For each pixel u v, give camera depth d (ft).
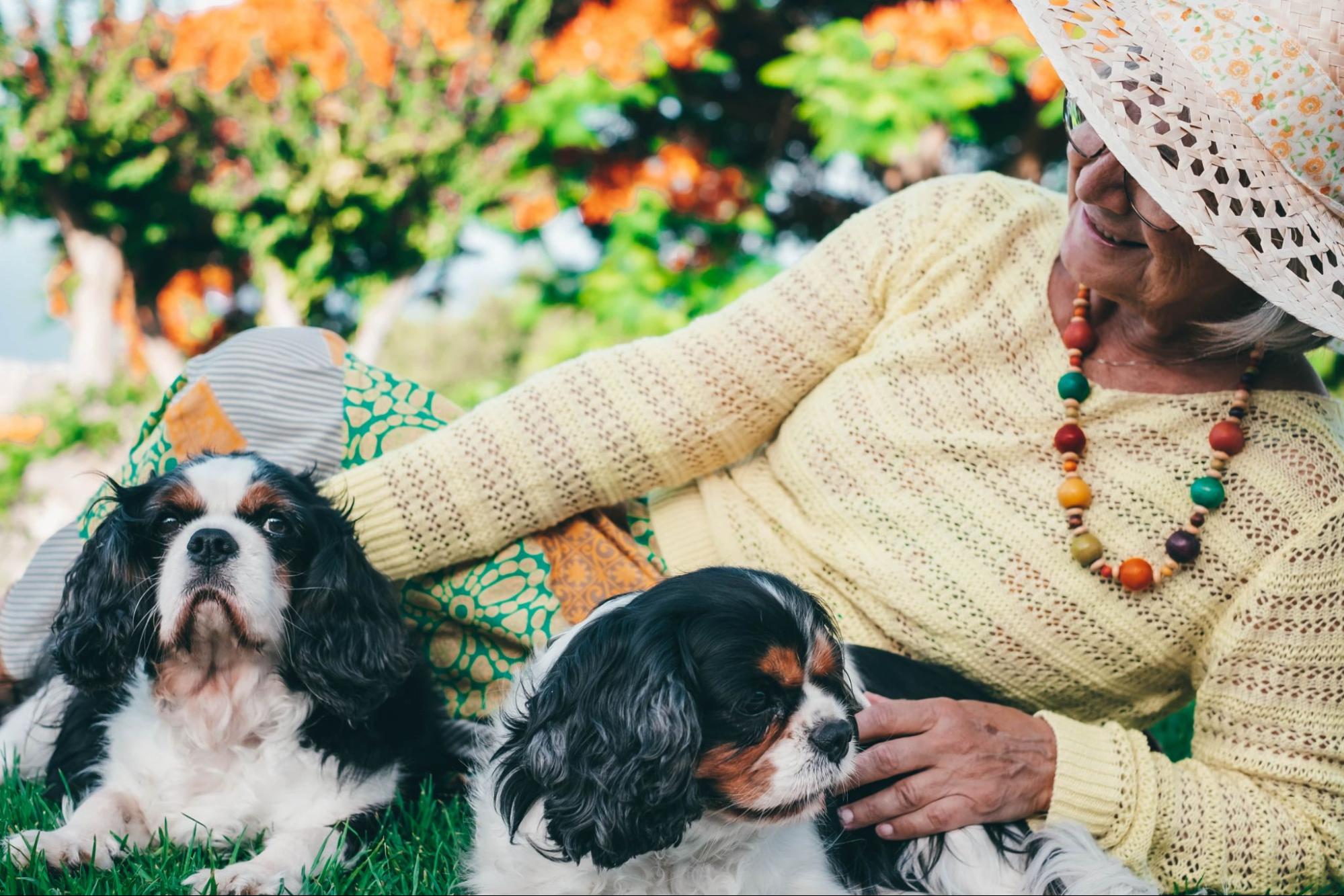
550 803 7.08
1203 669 7.95
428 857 7.63
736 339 8.81
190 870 7.27
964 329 8.46
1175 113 6.70
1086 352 8.33
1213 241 6.63
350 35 24.12
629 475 8.68
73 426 24.39
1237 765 7.60
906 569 8.16
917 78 21.68
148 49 24.25
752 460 9.19
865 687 7.88
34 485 24.26
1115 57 6.86
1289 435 7.76
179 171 24.98
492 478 8.50
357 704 8.10
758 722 6.91
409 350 37.09
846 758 7.00
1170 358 8.13
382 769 8.21
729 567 7.57
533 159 25.44
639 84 24.39
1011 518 8.04
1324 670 7.42
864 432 8.45
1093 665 7.98
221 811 7.91
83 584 8.23
